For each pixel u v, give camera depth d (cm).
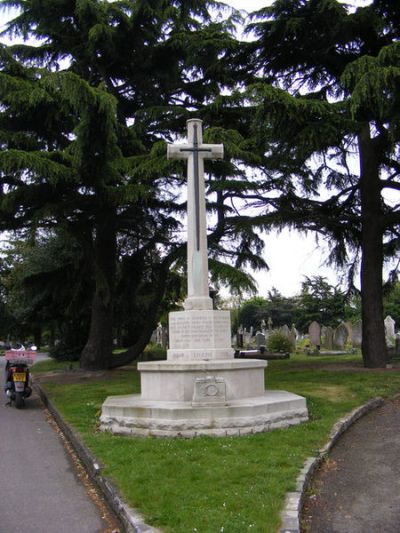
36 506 575
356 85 1267
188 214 1017
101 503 581
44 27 1852
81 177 1541
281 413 847
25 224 1730
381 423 920
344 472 658
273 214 1686
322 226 1828
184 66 1856
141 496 538
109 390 1333
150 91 1947
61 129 1700
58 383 1628
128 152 1777
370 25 1541
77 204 1642
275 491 543
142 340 2022
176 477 594
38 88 1433
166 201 1842
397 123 1338
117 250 2192
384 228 1772
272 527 457
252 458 657
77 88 1357
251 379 917
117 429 830
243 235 1755
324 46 1628
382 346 1694
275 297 6556
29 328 3472
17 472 709
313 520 513
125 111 2036
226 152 1449
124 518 505
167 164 1451
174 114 1755
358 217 1769
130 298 2234
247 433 792
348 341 3316
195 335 949
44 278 2217
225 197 1767
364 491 589
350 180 1872
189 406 816
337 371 1562
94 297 2022
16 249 3241
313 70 1784
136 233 2058
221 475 594
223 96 1666
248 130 1747
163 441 751
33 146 1588
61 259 2498
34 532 504
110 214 1823
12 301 3291
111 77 1975
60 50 1909
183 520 476
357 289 2038
